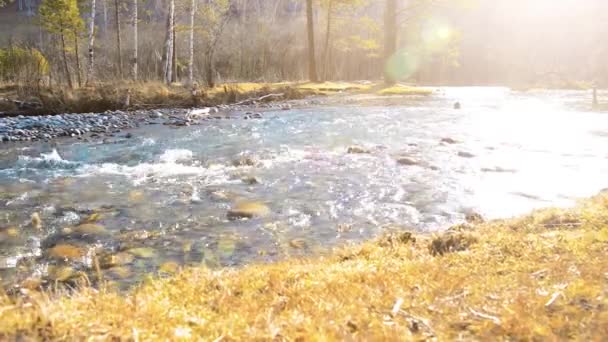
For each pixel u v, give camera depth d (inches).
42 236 262.8
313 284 145.5
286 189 363.3
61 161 469.7
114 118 791.1
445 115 809.5
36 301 116.0
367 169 428.8
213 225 281.0
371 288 139.1
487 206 317.4
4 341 96.1
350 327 109.3
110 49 1729.8
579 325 104.9
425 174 408.8
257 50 1801.2
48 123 717.9
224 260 225.6
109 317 112.1
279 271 168.7
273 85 1202.6
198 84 1134.4
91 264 223.0
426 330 107.5
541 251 174.7
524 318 108.7
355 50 1957.4
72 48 1190.3
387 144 554.9
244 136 620.1
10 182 389.7
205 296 139.2
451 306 120.3
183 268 214.8
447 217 295.1
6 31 2388.0
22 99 836.6
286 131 655.8
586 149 511.2
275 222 286.4
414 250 200.4
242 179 394.9
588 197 318.7
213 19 1248.8
